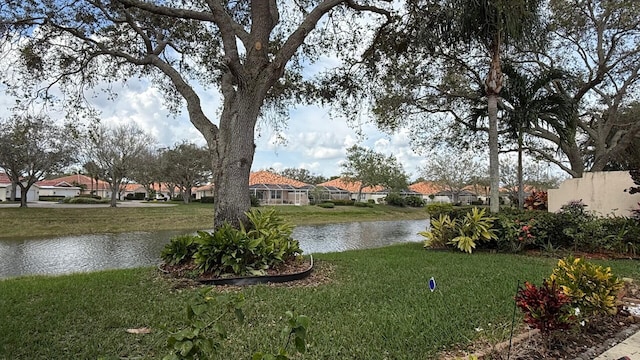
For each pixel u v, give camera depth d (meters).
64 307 4.33
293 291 5.12
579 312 3.31
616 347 3.28
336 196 58.06
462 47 11.72
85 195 51.16
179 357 1.66
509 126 12.50
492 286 5.33
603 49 13.91
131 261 11.87
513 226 9.20
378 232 22.33
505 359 2.99
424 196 61.00
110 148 29.53
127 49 9.40
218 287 5.43
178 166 38.84
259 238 6.28
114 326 3.72
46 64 8.87
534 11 9.91
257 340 3.29
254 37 7.01
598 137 15.36
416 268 6.93
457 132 15.09
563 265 3.90
